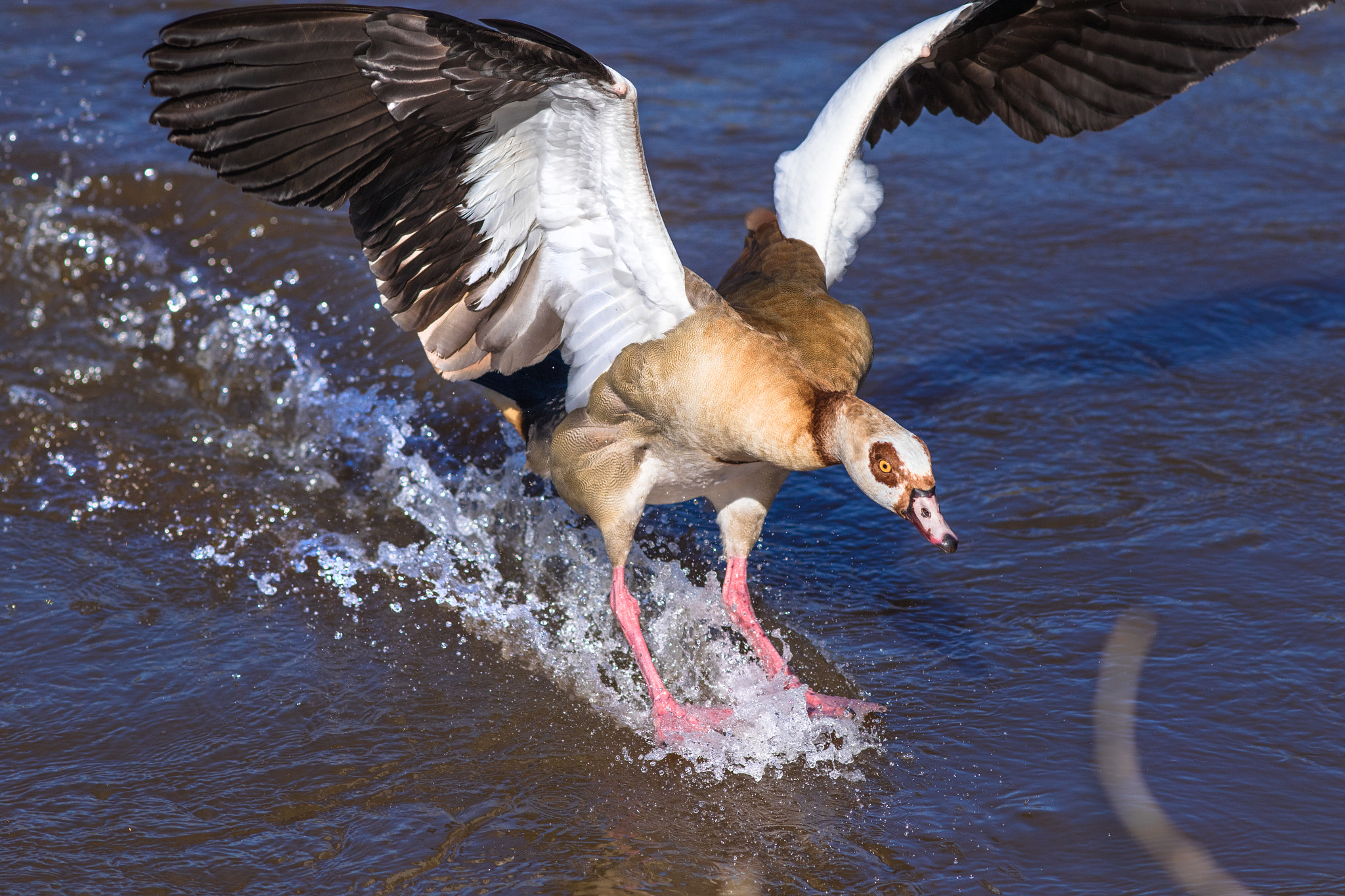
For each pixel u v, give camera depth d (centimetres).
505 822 613
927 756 649
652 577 820
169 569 815
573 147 634
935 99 799
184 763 650
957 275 1105
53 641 741
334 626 769
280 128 624
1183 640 711
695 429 671
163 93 606
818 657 733
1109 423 916
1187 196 1213
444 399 984
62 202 1177
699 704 725
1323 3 679
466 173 649
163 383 1006
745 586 742
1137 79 736
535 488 888
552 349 714
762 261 737
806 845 597
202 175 1218
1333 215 1170
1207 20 700
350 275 1112
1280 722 648
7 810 612
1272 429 898
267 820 612
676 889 570
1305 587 745
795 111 1366
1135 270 1102
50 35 1488
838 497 887
